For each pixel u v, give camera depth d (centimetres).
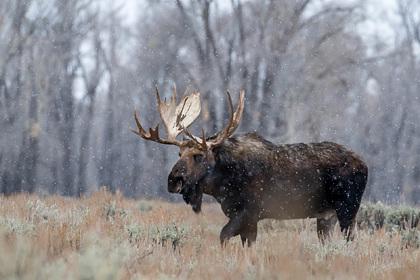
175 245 4356
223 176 4650
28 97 19825
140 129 4738
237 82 18862
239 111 4722
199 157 4578
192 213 6794
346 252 4103
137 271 3297
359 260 3925
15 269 2756
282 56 18850
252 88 18750
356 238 4812
